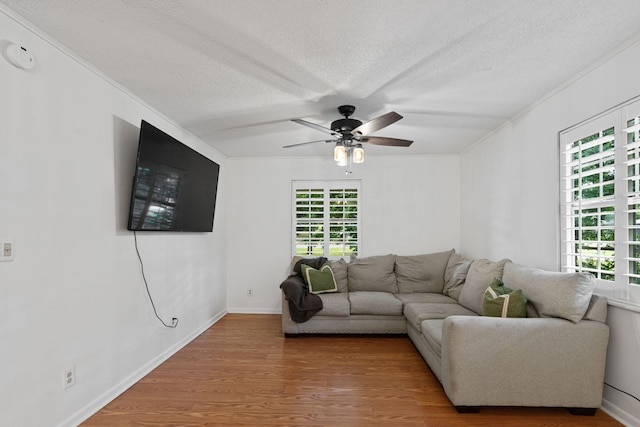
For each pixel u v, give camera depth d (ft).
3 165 5.39
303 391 8.08
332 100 9.13
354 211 15.70
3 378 5.33
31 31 5.88
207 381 8.63
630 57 6.42
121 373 8.13
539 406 6.96
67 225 6.63
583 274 7.11
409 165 15.67
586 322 6.91
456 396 7.02
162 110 9.92
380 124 8.22
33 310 5.86
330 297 12.69
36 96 5.97
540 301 7.50
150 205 8.77
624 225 6.63
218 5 5.33
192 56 6.91
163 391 8.09
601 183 7.18
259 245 15.92
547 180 8.94
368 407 7.36
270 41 6.35
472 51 6.70
